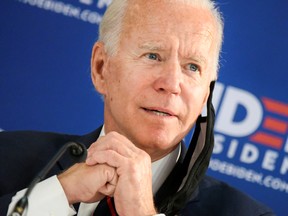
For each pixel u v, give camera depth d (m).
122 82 2.90
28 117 4.60
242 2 4.64
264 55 4.64
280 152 4.65
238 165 4.64
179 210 2.89
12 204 2.67
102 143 2.77
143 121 2.86
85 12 4.63
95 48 3.10
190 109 2.87
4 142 3.27
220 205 3.02
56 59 4.62
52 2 4.63
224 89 4.62
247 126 4.64
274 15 4.66
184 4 2.92
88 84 4.63
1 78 4.59
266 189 4.65
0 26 4.60
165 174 3.04
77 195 2.73
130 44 2.90
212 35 2.95
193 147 2.96
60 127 4.61
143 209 2.68
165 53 2.86
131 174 2.70
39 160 3.20
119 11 2.97
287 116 4.65
